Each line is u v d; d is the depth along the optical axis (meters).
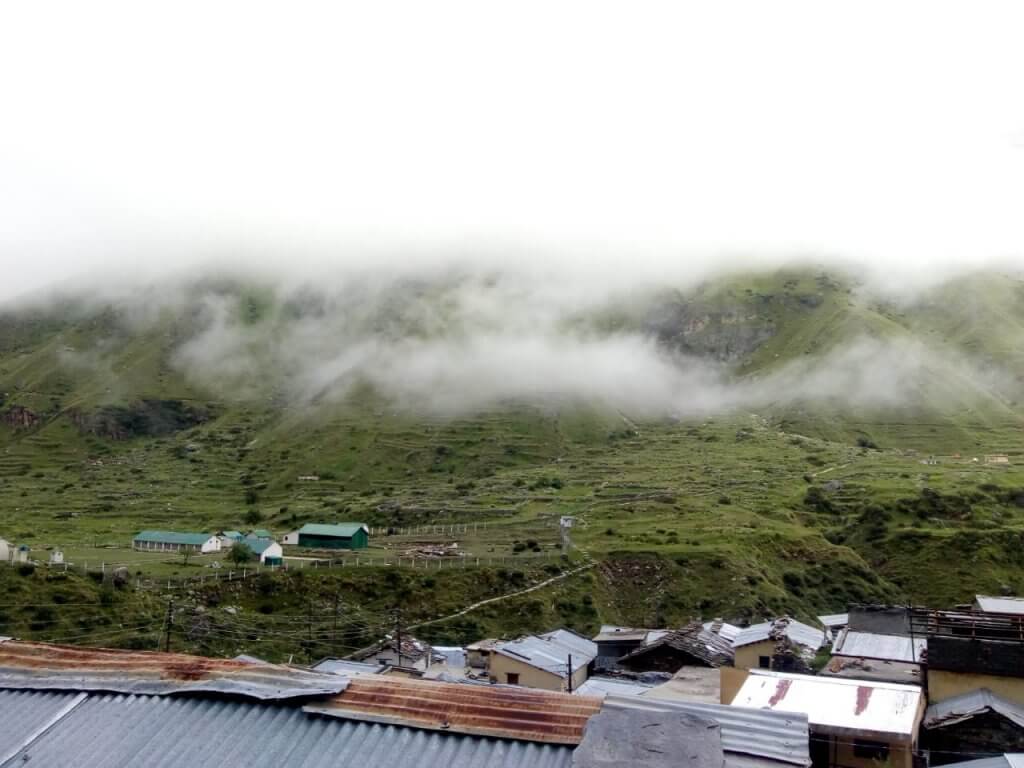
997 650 33.47
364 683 15.30
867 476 179.50
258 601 95.75
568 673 59.25
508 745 13.16
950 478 170.50
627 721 12.55
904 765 26.75
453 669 69.00
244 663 16.33
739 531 131.75
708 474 191.12
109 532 146.75
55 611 77.25
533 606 102.00
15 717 14.55
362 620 93.31
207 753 13.22
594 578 112.81
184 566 106.12
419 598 101.94
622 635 75.06
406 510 163.25
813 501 159.50
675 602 108.25
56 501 186.38
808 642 63.09
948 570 125.50
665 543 125.25
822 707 30.12
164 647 75.00
